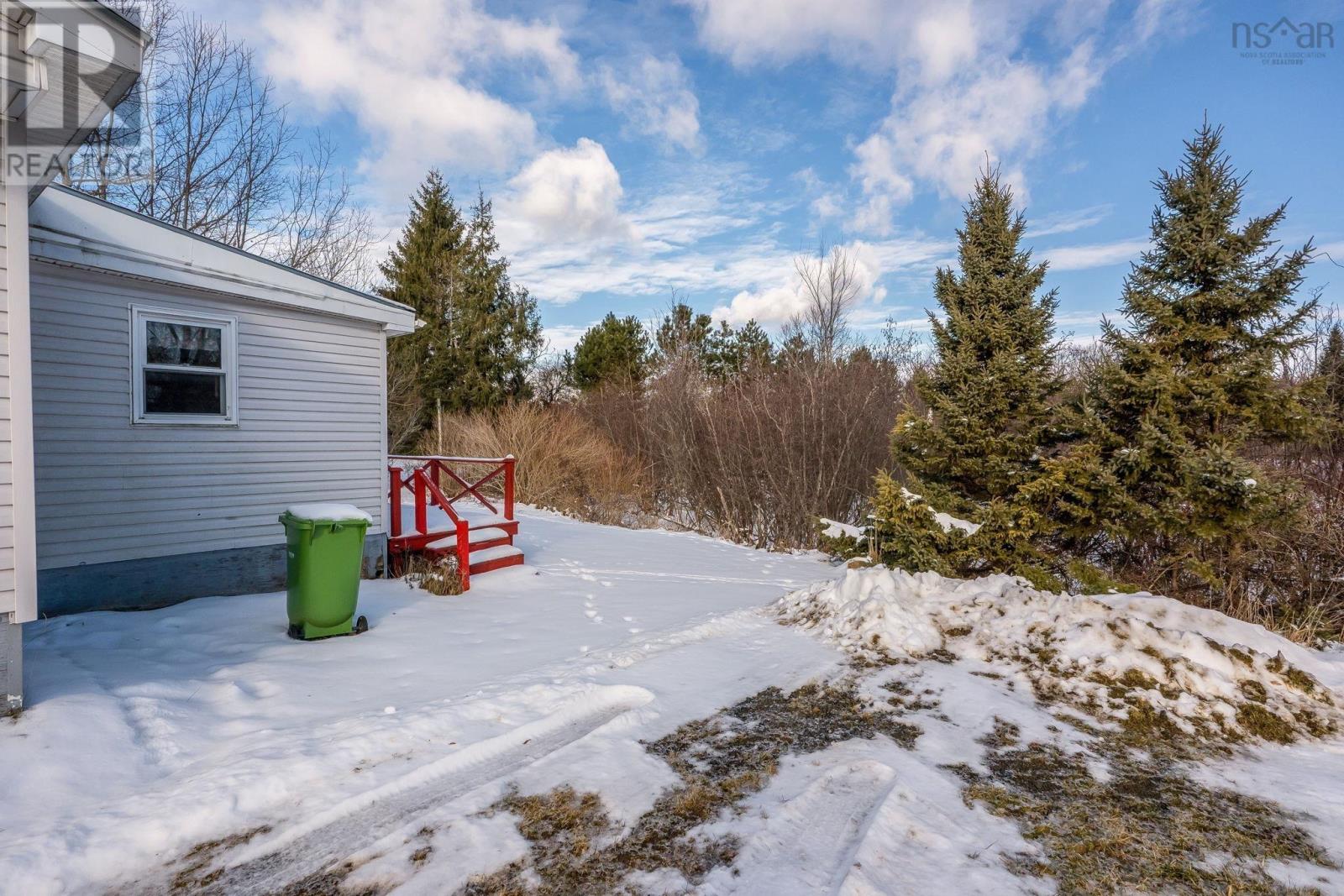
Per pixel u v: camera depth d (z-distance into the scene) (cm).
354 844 273
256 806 297
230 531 664
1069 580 775
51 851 253
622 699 433
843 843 274
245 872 255
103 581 584
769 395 1669
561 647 532
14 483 346
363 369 771
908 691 443
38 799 288
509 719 393
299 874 254
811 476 1484
